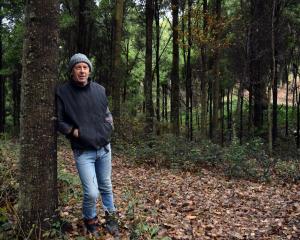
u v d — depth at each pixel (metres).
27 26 4.58
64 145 17.03
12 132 27.16
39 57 4.57
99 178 5.21
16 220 4.62
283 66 32.12
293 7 24.89
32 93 4.57
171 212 7.54
